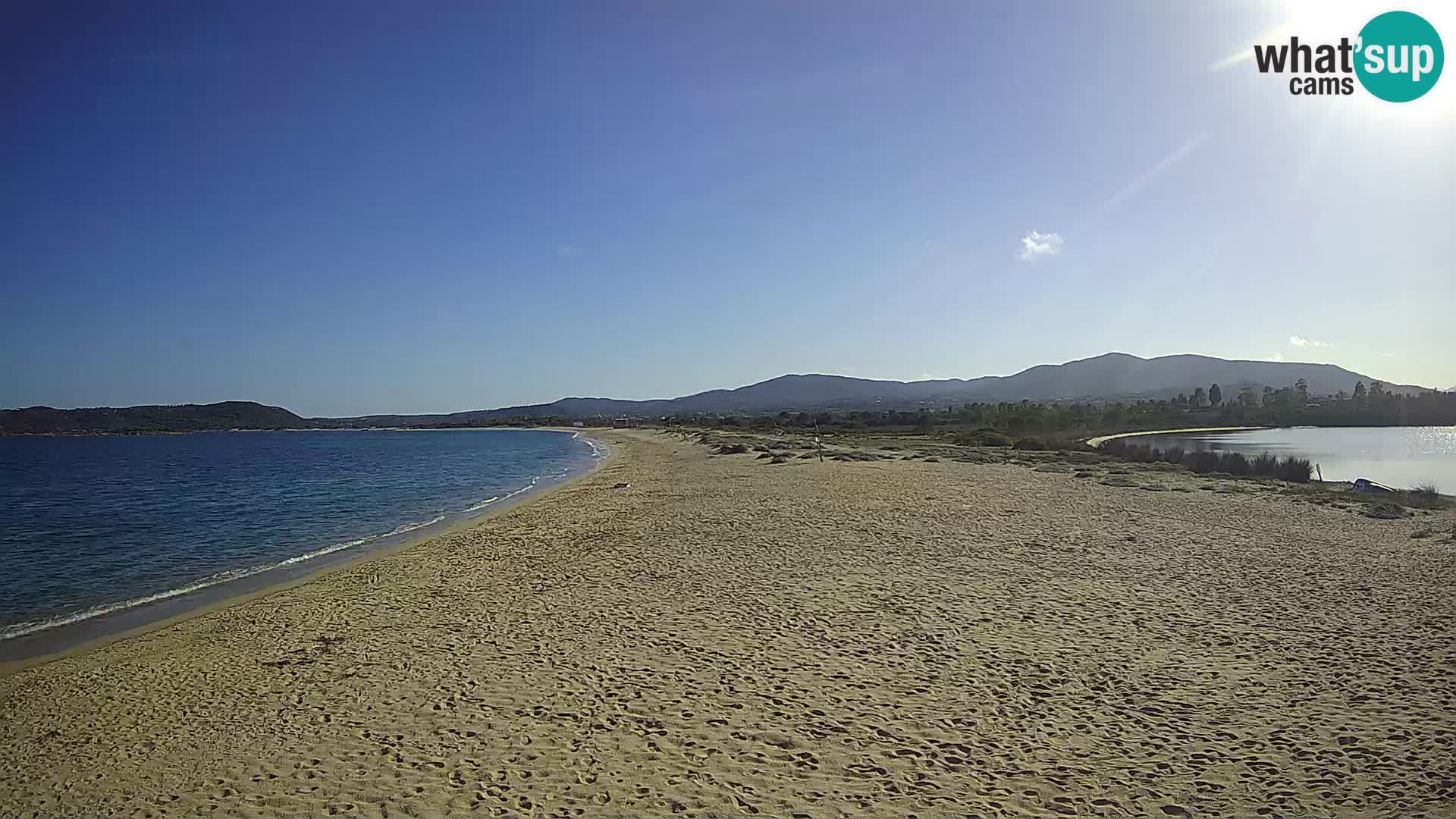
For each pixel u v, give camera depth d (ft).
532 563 54.70
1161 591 41.11
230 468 198.90
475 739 24.85
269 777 22.97
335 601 46.65
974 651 31.83
